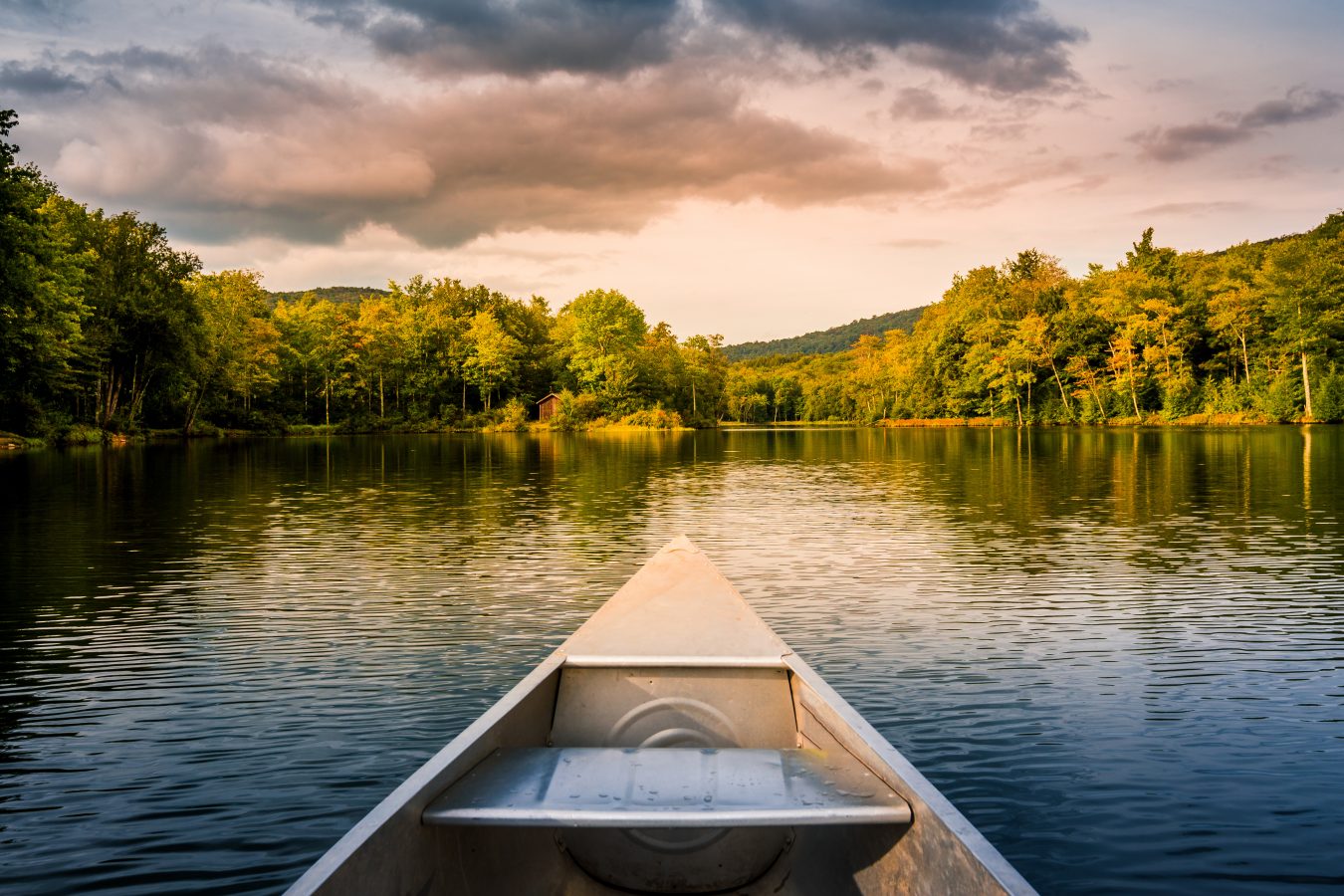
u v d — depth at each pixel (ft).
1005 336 247.70
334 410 270.05
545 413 285.02
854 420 398.21
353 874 6.85
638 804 8.35
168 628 24.38
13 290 105.60
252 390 232.94
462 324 305.73
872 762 9.25
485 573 32.22
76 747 15.85
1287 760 15.14
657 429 259.80
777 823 8.03
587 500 58.65
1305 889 11.07
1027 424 241.76
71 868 11.62
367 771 14.78
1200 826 12.74
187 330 168.86
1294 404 184.96
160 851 12.07
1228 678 19.71
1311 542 38.52
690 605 15.98
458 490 66.39
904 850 8.24
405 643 22.79
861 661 21.13
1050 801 13.57
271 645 22.59
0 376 120.37
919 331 322.14
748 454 122.72
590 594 28.63
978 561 34.55
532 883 10.03
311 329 263.08
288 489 66.33
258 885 11.23
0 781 14.39
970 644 22.58
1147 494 58.75
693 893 10.55
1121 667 20.58
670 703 12.74
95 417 160.76
